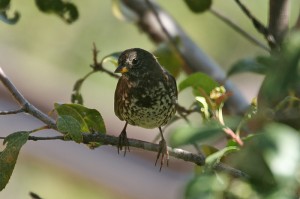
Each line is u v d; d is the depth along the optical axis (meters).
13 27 17.09
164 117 9.84
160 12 11.98
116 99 10.02
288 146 4.57
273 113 7.52
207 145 8.38
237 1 8.88
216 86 7.80
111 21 17.20
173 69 10.24
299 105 7.76
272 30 9.14
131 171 15.20
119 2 11.71
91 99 16.05
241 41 16.91
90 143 8.07
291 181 4.55
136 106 9.73
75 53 17.09
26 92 15.10
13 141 7.18
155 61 9.82
